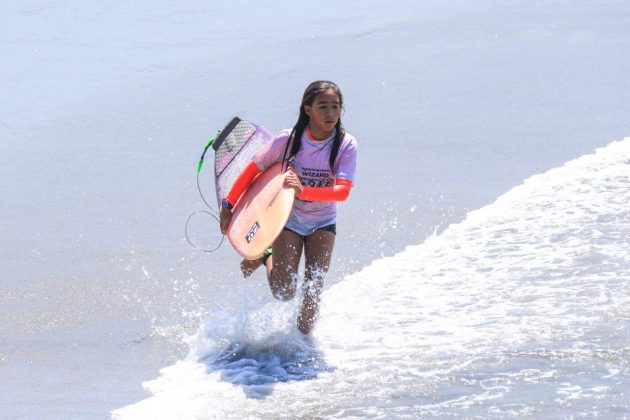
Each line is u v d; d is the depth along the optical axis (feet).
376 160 132.36
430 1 232.32
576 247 97.30
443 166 129.18
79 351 78.48
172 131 148.56
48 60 189.47
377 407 64.49
